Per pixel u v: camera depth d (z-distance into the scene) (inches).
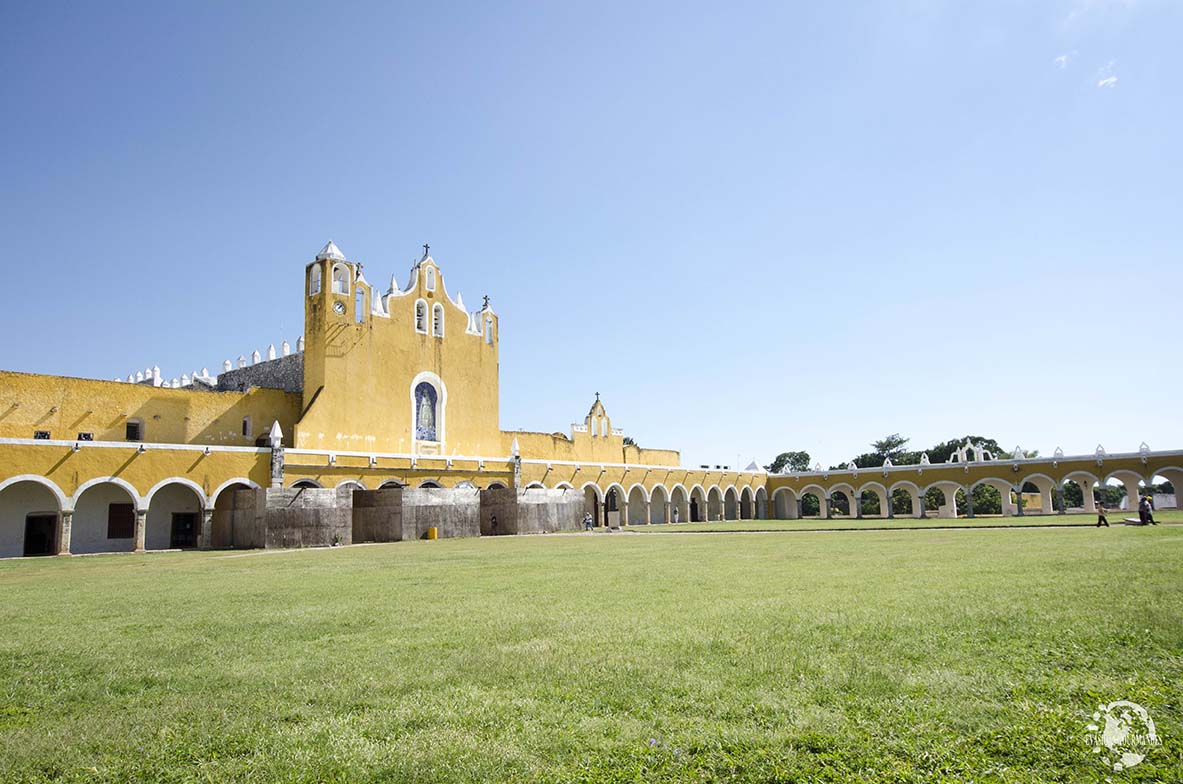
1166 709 185.0
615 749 169.3
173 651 295.6
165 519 1424.7
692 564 655.8
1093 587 388.8
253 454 1419.8
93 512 1337.4
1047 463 2127.2
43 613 425.7
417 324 1814.7
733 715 190.2
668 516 2383.1
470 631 321.1
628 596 426.9
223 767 167.2
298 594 490.6
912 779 149.1
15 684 249.0
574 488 2090.3
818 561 649.6
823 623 307.1
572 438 2207.2
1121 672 220.2
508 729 185.5
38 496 1284.4
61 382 1385.3
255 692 227.5
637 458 2434.8
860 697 201.6
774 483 2790.4
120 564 900.6
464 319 1925.4
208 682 242.5
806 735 173.8
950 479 2313.0
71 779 164.9
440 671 245.1
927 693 203.8
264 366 1909.4
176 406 1520.7
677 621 326.6
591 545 1056.8
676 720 188.2
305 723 195.8
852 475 2573.8
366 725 191.9
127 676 255.3
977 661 237.3
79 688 241.1
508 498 1555.1
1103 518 1197.1
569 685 223.0
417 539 1406.3
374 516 1411.2
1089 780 147.0
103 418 1424.7
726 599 398.0
